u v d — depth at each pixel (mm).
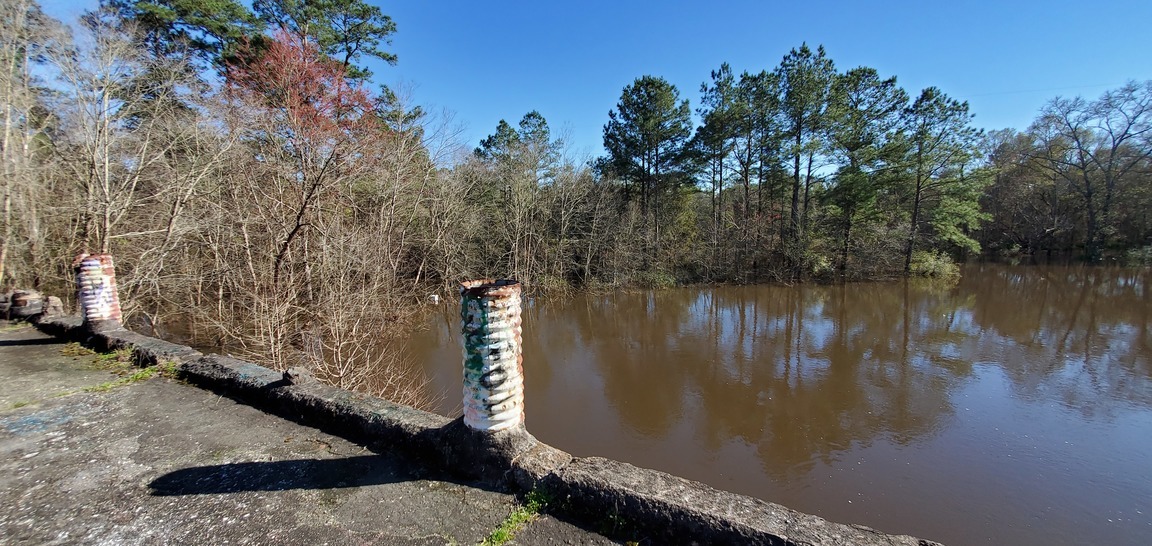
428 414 2492
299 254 8414
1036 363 9828
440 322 14406
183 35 11570
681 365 10484
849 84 20203
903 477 5918
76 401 3121
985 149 29250
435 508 1848
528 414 8172
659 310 16500
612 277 20516
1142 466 5957
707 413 8031
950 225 21094
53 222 8961
